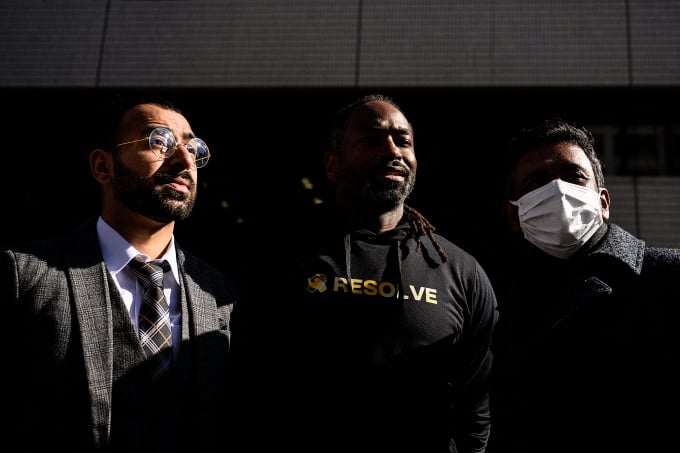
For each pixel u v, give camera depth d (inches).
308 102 185.2
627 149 175.2
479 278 90.9
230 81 178.1
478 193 176.1
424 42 175.9
